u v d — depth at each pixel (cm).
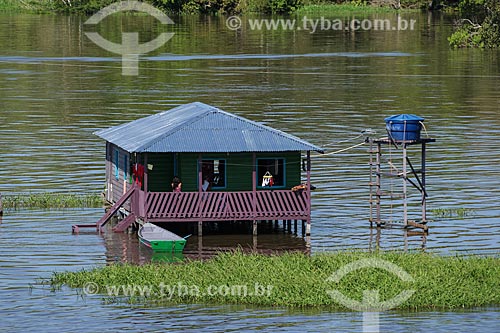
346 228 11988
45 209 12862
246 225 12156
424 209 11938
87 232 11762
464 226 11975
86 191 13775
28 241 11281
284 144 11431
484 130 18775
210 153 11600
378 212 12119
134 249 11000
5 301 9106
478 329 8275
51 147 16812
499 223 12125
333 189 14025
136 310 8838
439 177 14688
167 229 11900
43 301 9112
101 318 8644
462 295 8950
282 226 12144
